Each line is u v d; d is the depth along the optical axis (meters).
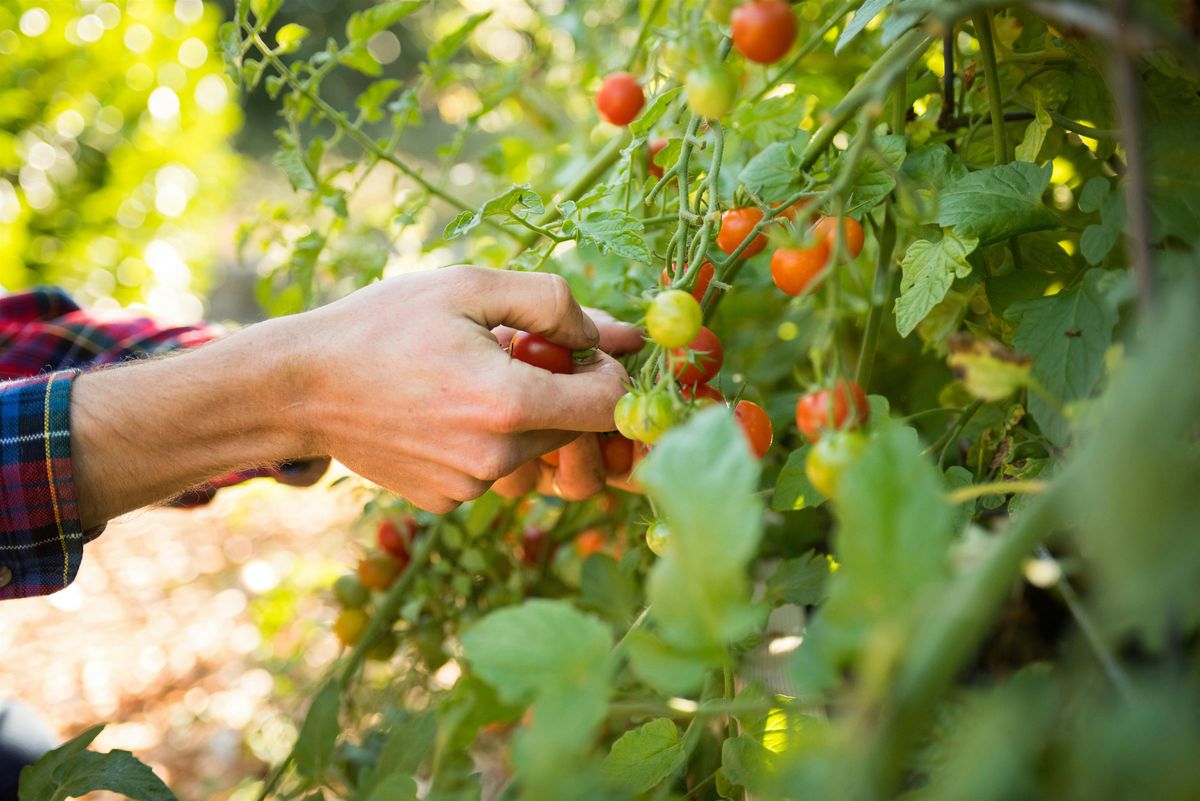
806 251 0.53
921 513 0.31
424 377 0.57
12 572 0.63
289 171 0.78
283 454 0.63
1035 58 0.62
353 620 0.84
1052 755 0.31
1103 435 0.28
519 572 0.82
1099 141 0.62
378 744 0.79
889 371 0.76
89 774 0.57
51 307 0.89
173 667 1.50
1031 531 0.30
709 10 0.49
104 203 1.84
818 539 0.72
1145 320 0.29
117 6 1.76
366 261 0.88
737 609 0.33
